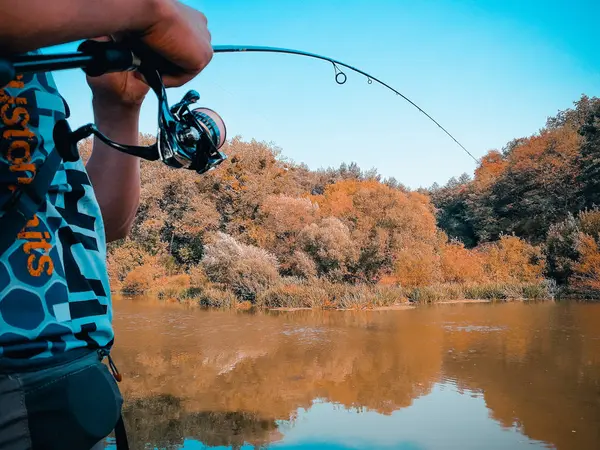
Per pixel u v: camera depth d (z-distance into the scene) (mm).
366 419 4828
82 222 601
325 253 19109
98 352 586
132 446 4125
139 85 737
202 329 10789
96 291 598
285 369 6938
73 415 506
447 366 6980
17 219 504
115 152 786
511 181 39156
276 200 25266
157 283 23703
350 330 10391
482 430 4500
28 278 507
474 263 21375
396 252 20297
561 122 47375
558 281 21141
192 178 27625
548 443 4145
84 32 414
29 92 539
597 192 33094
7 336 473
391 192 23328
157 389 5945
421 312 13656
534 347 8141
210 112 627
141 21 448
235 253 18547
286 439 4277
